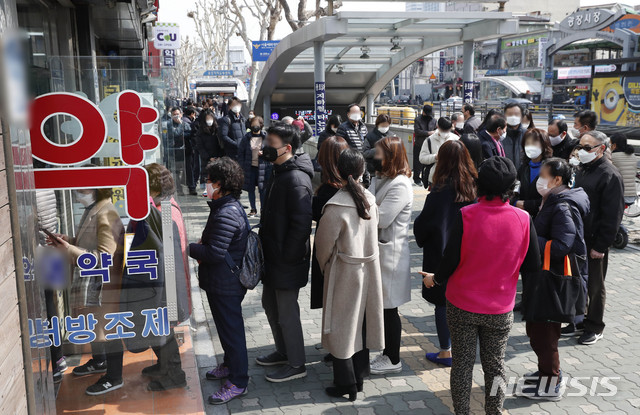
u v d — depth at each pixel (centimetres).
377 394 399
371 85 2505
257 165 899
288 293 404
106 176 328
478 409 380
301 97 2744
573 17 2423
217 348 471
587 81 4878
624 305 559
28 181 267
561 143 610
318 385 412
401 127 1480
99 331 347
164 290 351
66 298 338
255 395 398
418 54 2006
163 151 335
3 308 232
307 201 381
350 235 367
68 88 315
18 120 254
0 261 231
